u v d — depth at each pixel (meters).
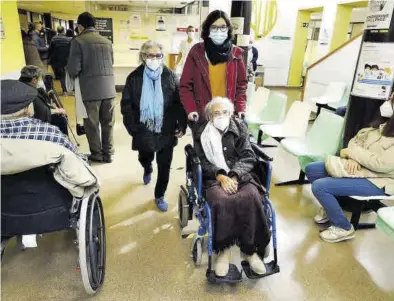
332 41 7.29
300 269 1.96
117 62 7.30
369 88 2.46
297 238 2.27
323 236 2.25
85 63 3.10
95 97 3.23
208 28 2.20
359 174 2.15
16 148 1.32
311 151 2.81
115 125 4.95
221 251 1.79
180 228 2.36
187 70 2.29
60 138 1.59
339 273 1.94
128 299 1.69
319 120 2.97
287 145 2.95
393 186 2.09
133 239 2.21
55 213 1.53
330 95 5.50
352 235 2.25
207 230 1.70
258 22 8.87
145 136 2.31
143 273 1.89
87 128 3.38
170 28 7.23
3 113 1.46
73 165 1.44
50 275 1.84
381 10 2.29
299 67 9.54
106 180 3.09
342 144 2.69
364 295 1.77
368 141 2.20
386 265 2.02
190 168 2.13
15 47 3.32
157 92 2.26
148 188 2.95
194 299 1.71
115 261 1.98
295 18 9.02
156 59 2.23
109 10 7.32
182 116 2.40
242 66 2.38
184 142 4.32
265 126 3.50
